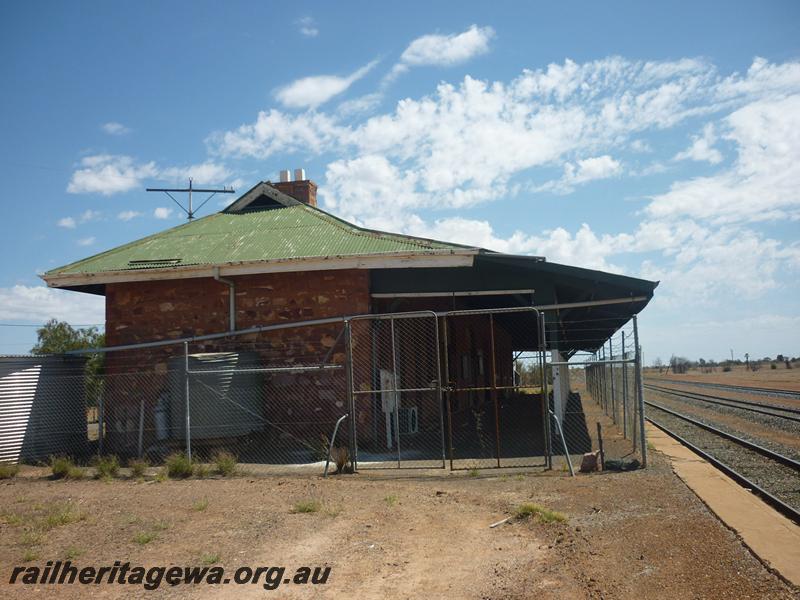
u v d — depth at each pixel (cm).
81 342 3275
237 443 1370
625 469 1129
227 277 1499
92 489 1045
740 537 679
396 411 1187
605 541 689
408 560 645
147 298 1547
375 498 920
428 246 1476
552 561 629
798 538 673
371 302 1515
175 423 1355
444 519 800
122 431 1498
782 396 3366
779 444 1520
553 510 827
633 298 1445
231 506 889
